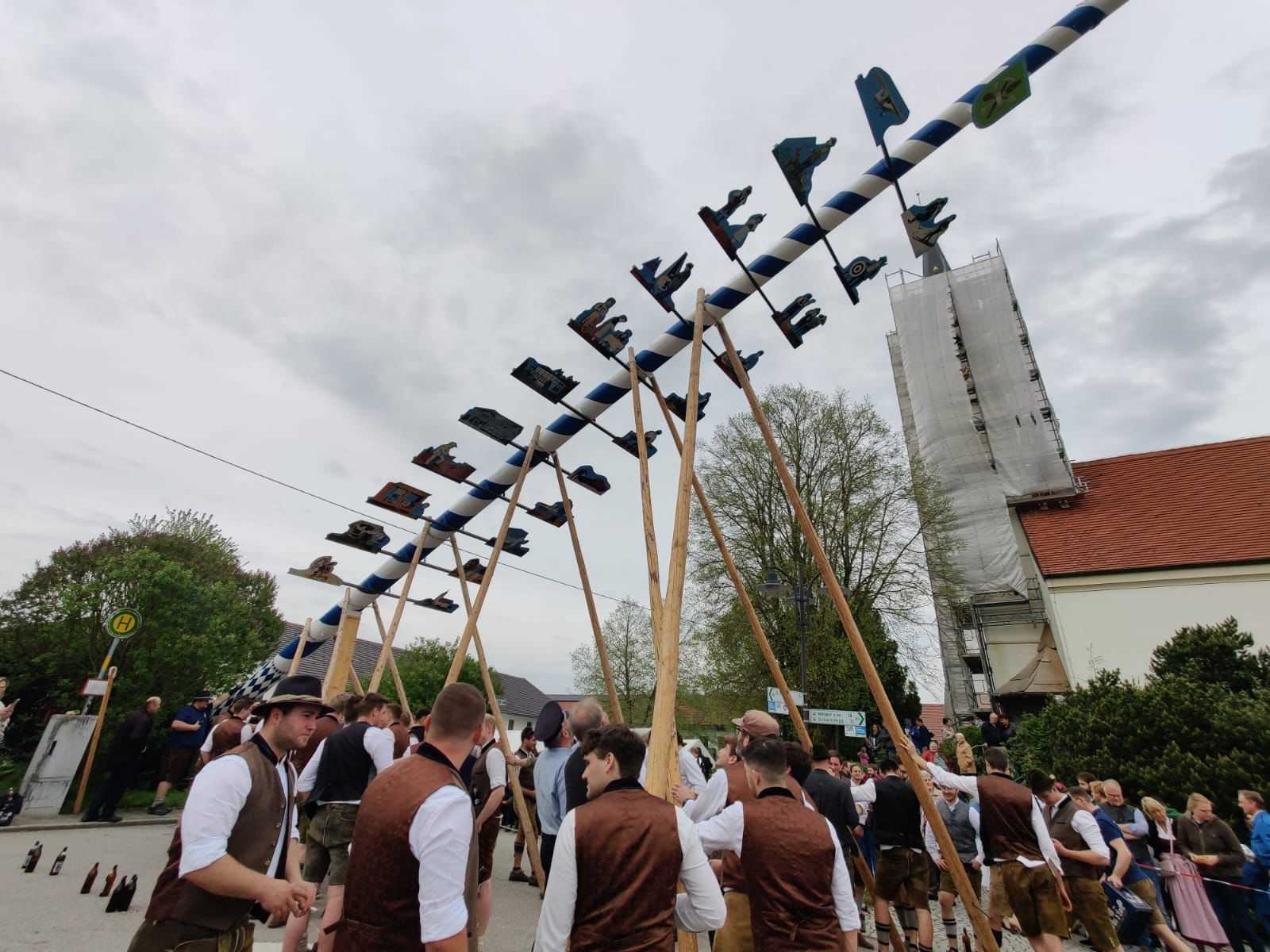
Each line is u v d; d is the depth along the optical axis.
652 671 32.59
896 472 19.80
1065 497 22.95
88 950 3.97
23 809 8.45
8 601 13.50
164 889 2.33
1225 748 9.56
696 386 5.45
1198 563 18.19
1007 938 6.51
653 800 2.42
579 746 4.53
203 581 16.03
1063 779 11.23
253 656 16.53
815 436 20.66
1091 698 12.08
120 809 9.70
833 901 2.75
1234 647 12.27
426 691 25.16
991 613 23.11
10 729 12.18
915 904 5.16
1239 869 6.12
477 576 10.55
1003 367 26.08
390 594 10.46
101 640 12.01
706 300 6.32
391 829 2.10
